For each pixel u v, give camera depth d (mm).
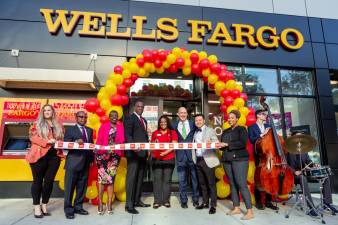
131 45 6133
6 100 5477
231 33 6629
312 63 6824
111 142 4070
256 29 6742
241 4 6828
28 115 5480
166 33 6328
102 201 4297
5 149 5273
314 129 6652
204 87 6434
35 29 5867
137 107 4387
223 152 4160
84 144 3801
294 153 4164
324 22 7121
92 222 3557
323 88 6727
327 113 6594
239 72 6598
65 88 5629
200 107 6527
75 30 5992
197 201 4547
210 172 4270
